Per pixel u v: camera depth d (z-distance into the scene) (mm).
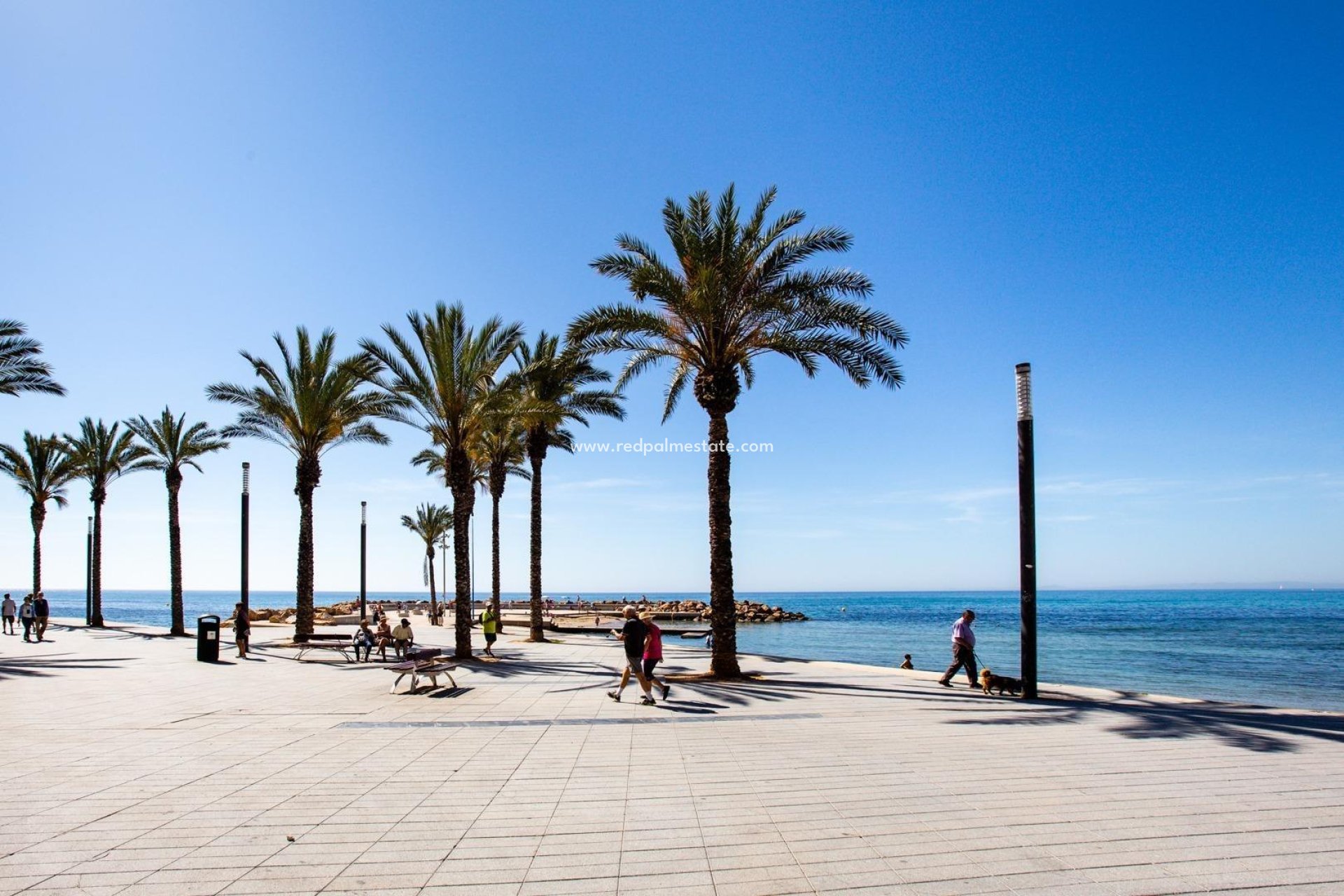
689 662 19203
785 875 4703
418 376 19812
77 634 30766
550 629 35375
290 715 10633
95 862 4902
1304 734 9008
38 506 37594
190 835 5441
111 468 37281
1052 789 6641
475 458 22578
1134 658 33406
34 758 7883
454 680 14062
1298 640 44219
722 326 15766
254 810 6047
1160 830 5535
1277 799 6305
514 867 4844
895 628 62000
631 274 15430
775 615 75375
